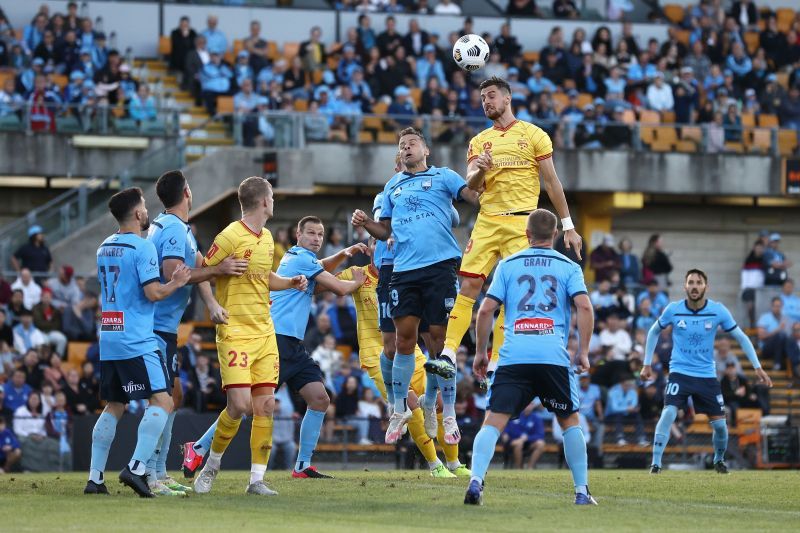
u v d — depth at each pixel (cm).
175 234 3350
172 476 4294
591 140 9169
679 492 3638
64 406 6034
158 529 2450
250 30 9894
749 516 2931
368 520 2678
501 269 2973
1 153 8150
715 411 4881
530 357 2911
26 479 4038
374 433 6112
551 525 2594
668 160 9256
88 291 7150
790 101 10200
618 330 7519
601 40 10281
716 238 9994
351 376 6700
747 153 9400
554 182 3678
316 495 3331
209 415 5447
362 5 10219
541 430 6309
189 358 6384
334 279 3956
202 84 8994
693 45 10456
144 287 3184
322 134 8669
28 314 6756
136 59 9656
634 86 9888
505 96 3697
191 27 9844
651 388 6781
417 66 9650
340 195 9225
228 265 3303
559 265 2948
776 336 8188
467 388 6331
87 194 7706
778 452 6488
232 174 8325
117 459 5512
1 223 8625
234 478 4153
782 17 11412
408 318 3722
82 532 2397
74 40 8931
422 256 3691
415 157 3734
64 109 8300
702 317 4869
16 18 9488
